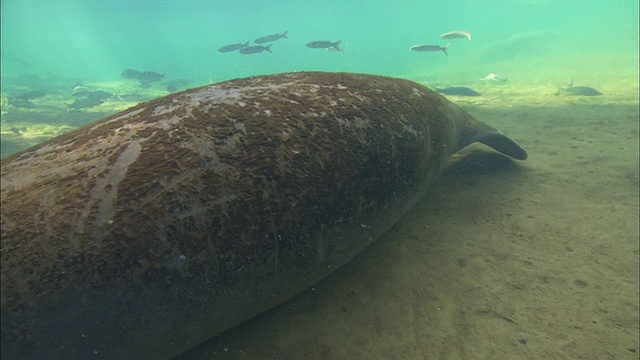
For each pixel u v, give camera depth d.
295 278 2.38
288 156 2.25
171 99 2.46
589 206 4.19
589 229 3.79
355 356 2.45
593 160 5.32
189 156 2.01
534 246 3.56
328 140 2.45
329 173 2.40
